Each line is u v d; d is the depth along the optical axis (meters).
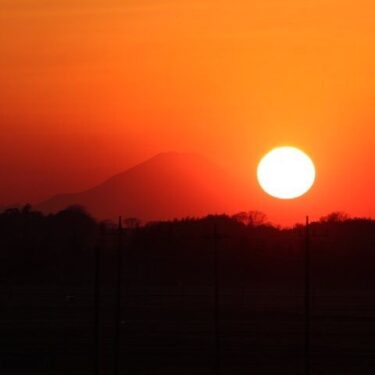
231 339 150.62
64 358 130.38
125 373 117.38
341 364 126.12
